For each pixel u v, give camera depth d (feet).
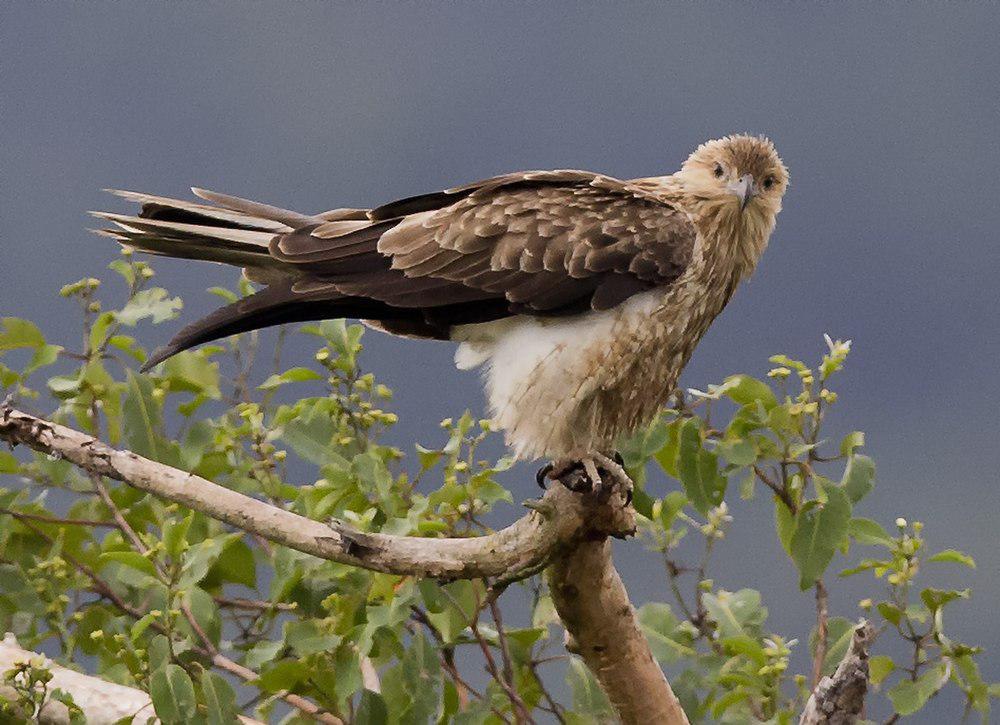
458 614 39.68
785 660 39.19
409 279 40.93
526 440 41.27
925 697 37.78
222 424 43.37
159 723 37.50
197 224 41.73
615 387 41.01
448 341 43.21
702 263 42.42
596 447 41.09
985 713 37.93
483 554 35.24
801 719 34.94
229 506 34.68
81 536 42.50
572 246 40.93
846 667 34.35
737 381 40.16
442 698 39.81
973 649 37.88
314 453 41.27
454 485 39.60
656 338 41.29
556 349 40.70
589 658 37.65
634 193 42.34
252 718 39.88
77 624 42.39
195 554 37.86
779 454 39.96
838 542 38.96
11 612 41.50
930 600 38.27
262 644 39.04
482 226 41.16
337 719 39.86
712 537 41.50
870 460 39.52
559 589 36.45
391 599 38.63
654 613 41.09
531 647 40.78
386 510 39.42
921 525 38.81
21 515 41.45
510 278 40.86
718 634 41.06
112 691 37.93
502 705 40.50
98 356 42.32
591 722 40.11
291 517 34.65
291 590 40.01
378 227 41.57
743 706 39.47
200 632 38.63
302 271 41.06
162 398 42.11
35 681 36.19
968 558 38.75
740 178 43.52
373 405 42.55
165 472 34.71
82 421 42.50
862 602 39.04
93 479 41.50
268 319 41.14
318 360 42.19
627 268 41.01
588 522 35.04
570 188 42.27
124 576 37.55
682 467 40.34
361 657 38.22
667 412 42.34
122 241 42.24
